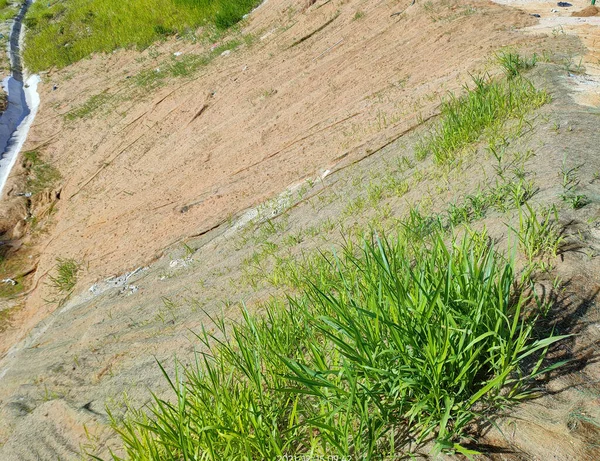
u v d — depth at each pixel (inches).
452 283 133.2
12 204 527.8
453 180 239.9
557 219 169.3
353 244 233.1
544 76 302.7
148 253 365.4
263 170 396.5
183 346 228.1
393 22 507.2
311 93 470.9
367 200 275.0
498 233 177.3
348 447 121.4
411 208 226.5
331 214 285.0
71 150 599.8
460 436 118.6
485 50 383.6
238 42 650.8
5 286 426.9
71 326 314.3
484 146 252.7
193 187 432.1
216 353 198.4
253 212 347.6
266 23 661.3
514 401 123.0
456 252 164.2
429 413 125.2
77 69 784.9
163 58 712.4
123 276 353.4
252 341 169.0
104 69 759.1
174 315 264.8
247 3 722.8
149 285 322.3
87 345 274.1
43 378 258.8
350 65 480.1
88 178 536.1
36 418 226.2
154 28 765.3
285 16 645.3
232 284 263.0
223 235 339.3
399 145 322.7
